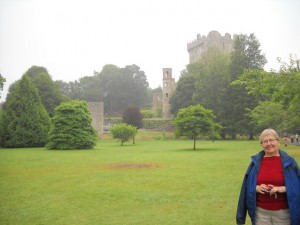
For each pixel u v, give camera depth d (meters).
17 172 18.88
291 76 13.59
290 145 41.25
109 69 123.19
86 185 14.45
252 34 63.25
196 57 119.50
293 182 4.91
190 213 9.64
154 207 10.40
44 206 10.72
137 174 17.42
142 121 76.25
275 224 4.97
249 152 30.92
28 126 47.50
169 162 22.97
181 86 74.56
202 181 14.94
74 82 123.38
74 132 40.91
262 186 4.98
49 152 35.47
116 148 40.81
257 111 44.91
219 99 60.53
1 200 11.65
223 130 60.44
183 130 36.47
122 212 9.88
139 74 123.44
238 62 59.50
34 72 82.81
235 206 10.36
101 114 70.25
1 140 46.59
